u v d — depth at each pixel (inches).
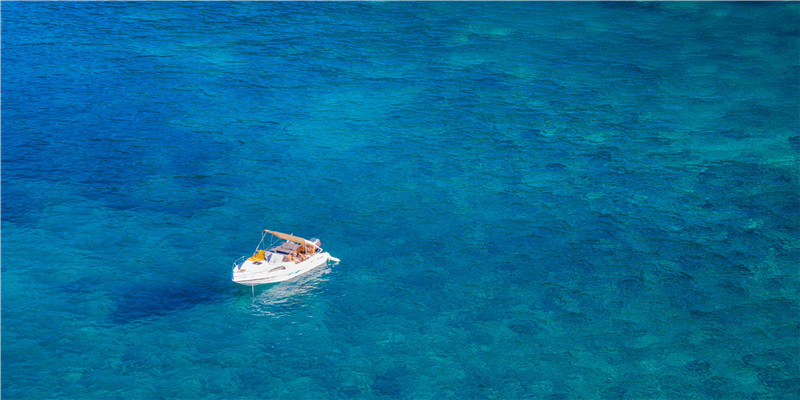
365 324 1845.5
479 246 2165.4
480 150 2748.5
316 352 1748.3
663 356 1722.4
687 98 3186.5
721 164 2630.4
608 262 2081.7
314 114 3034.0
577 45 3848.4
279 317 1868.8
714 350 1738.4
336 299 1941.4
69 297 1915.6
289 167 2620.6
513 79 3408.0
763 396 1603.1
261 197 2425.0
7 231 2194.9
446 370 1689.2
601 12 4387.3
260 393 1617.9
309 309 1899.6
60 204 2346.2
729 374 1664.6
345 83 3344.0
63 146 2711.6
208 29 3996.1
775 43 3826.3
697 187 2477.9
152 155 2674.7
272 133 2866.6
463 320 1854.1
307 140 2817.4
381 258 2116.1
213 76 3383.4
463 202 2402.8
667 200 2400.3
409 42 3878.0
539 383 1647.4
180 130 2866.6
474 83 3361.2
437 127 2930.6
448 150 2748.5
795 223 2262.6
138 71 3408.0
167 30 3964.1
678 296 1930.4
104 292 1943.9
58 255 2090.3
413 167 2625.5
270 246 2161.7
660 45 3833.7
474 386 1641.2
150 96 3154.5
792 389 1620.3
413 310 1894.7
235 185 2493.8
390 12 4352.9
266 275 1974.7
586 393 1617.9
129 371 1667.1
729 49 3757.4
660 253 2121.1
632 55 3700.8
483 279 2016.5
